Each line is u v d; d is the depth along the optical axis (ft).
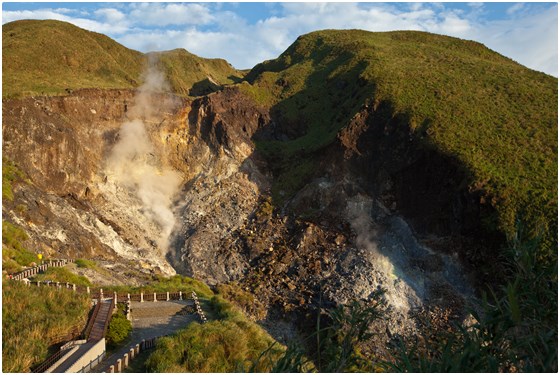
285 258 183.62
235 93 260.01
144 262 186.80
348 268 173.37
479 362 19.67
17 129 186.29
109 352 66.28
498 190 167.02
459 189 175.83
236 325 78.07
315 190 213.66
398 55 279.49
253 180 232.12
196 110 249.75
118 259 179.42
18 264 115.75
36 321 63.16
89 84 235.20
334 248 186.09
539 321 19.83
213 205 221.25
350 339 22.65
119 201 213.87
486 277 157.38
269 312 156.46
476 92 228.22
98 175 215.10
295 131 259.39
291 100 270.87
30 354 53.67
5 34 260.21
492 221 162.30
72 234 170.30
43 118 197.57
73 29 283.18
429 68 254.68
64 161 198.18
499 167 178.29
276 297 162.30
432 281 166.40
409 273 170.09
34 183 184.55
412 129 204.54
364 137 219.00
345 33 345.72
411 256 177.47
